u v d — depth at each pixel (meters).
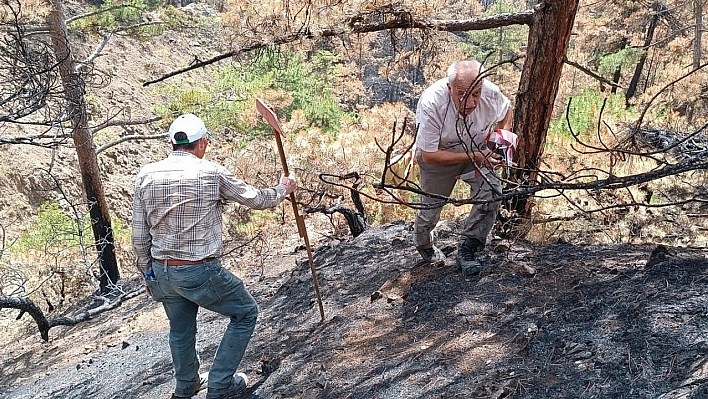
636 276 3.30
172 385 4.00
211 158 11.85
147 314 6.32
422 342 3.29
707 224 4.25
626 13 17.08
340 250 5.70
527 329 3.06
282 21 5.16
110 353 5.39
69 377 5.11
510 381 2.66
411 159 3.76
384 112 8.23
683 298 2.90
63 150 16.25
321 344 3.75
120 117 18.78
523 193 2.48
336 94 18.80
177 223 3.01
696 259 3.36
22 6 7.40
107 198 16.42
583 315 3.03
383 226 6.26
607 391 2.41
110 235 10.07
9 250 9.98
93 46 20.98
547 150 5.39
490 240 4.40
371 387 3.00
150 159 18.69
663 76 16.27
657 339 2.62
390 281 4.23
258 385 3.51
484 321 3.29
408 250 5.03
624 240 4.36
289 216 8.73
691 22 18.25
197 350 4.50
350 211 6.38
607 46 19.22
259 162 7.24
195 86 22.59
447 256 4.41
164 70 22.81
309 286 5.05
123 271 11.33
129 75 21.22
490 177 3.50
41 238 10.34
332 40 5.29
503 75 10.38
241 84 12.69
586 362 2.64
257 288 5.85
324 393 3.13
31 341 7.83
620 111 6.84
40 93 5.55
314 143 7.41
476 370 2.85
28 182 14.80
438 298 3.73
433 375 2.92
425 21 4.92
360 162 7.05
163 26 13.43
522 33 25.75
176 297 3.21
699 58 15.37
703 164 2.26
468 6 10.70
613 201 4.20
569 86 14.92
